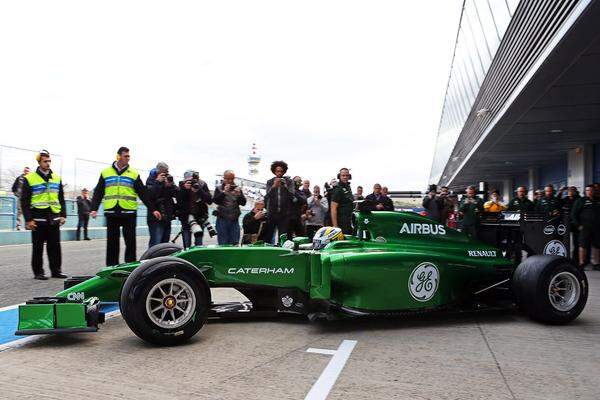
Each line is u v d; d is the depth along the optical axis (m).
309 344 3.65
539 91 10.73
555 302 4.38
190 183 7.65
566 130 14.83
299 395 2.62
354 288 4.24
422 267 4.46
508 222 5.23
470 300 4.76
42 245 6.93
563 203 10.09
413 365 3.17
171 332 3.49
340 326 4.23
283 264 4.18
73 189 15.51
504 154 20.02
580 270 4.47
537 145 17.59
